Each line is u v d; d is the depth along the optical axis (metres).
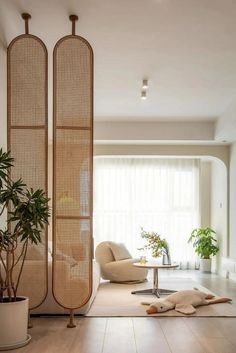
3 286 3.97
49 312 4.66
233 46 4.73
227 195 8.62
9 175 3.92
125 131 8.27
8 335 3.49
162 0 3.75
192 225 9.67
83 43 4.21
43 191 3.95
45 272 4.19
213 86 6.13
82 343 3.62
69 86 4.23
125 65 5.32
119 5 3.86
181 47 4.77
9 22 4.28
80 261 4.14
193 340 3.72
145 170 9.72
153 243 6.34
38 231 3.69
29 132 4.23
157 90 6.33
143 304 5.32
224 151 8.78
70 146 4.22
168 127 8.27
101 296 5.97
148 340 3.72
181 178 9.72
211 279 7.99
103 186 9.66
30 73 4.23
